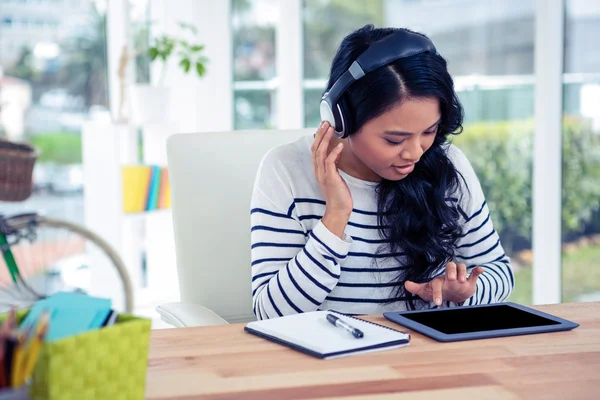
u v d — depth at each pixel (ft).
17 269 6.54
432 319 3.93
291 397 2.86
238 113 12.38
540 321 3.88
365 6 10.66
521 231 9.39
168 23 12.39
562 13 8.74
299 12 11.44
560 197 8.98
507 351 3.43
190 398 2.86
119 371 2.68
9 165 6.58
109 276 10.27
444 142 4.88
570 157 8.86
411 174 4.94
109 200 10.89
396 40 4.19
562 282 9.11
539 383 3.02
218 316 4.88
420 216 4.91
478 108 9.56
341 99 4.32
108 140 10.84
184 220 5.34
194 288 5.33
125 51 11.46
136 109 11.23
